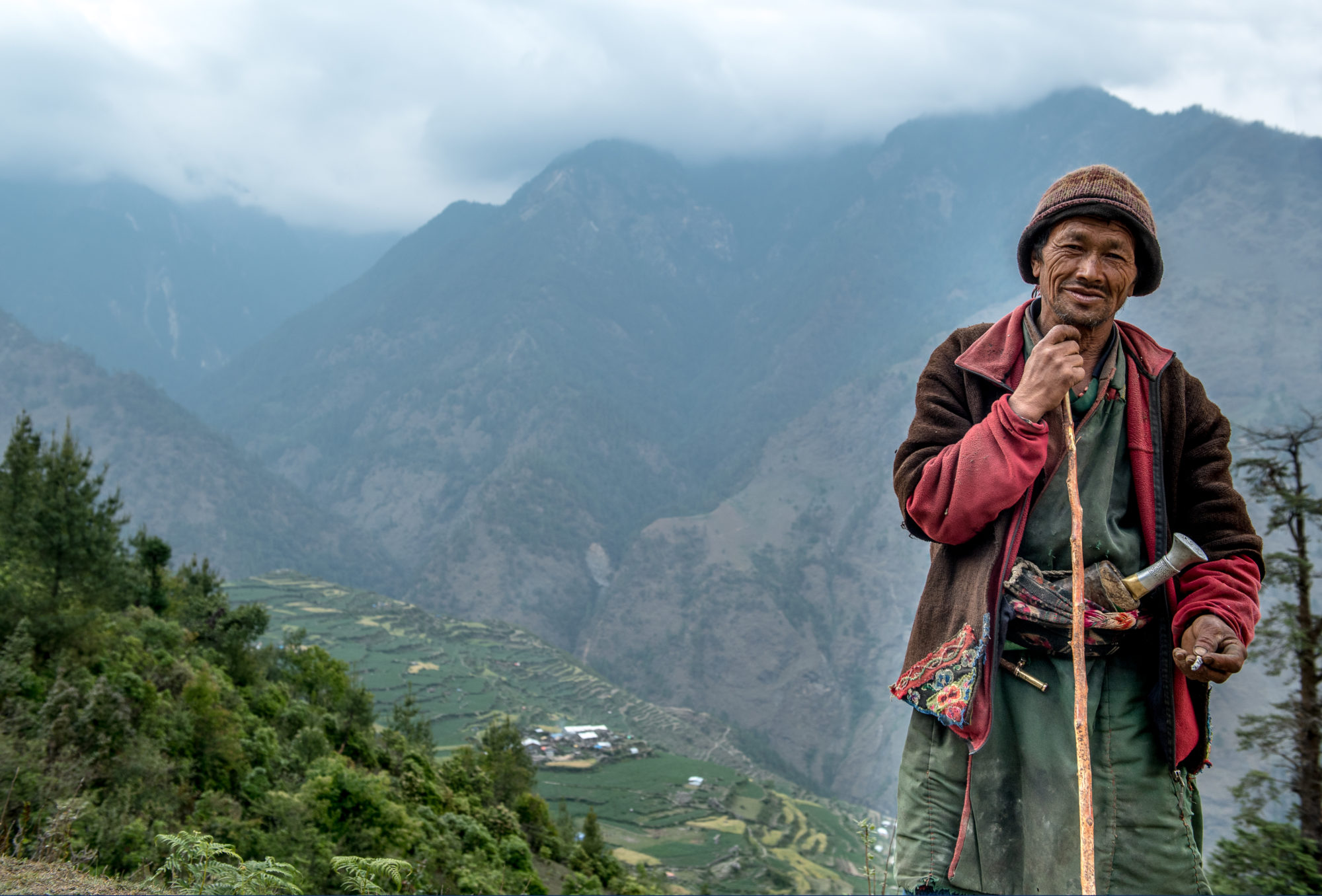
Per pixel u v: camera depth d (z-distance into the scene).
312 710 43.22
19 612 21.77
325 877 19.48
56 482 23.81
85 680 20.38
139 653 27.19
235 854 5.14
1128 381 2.15
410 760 43.03
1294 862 10.98
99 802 14.60
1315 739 11.91
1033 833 1.97
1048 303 2.13
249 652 43.38
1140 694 2.04
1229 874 11.40
